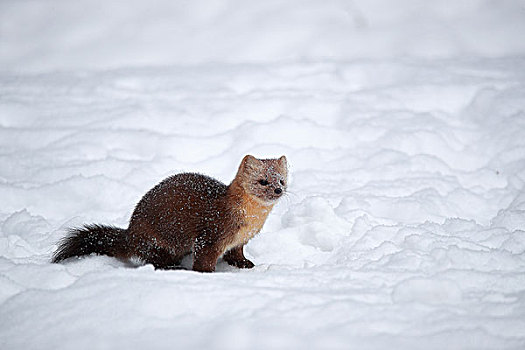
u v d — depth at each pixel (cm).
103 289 693
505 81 1722
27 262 875
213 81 1872
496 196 1202
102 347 588
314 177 1292
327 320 633
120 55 3200
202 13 3716
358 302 672
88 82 1858
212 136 1490
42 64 3078
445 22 3266
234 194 881
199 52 3200
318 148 1438
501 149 1391
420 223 1050
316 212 1068
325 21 3456
